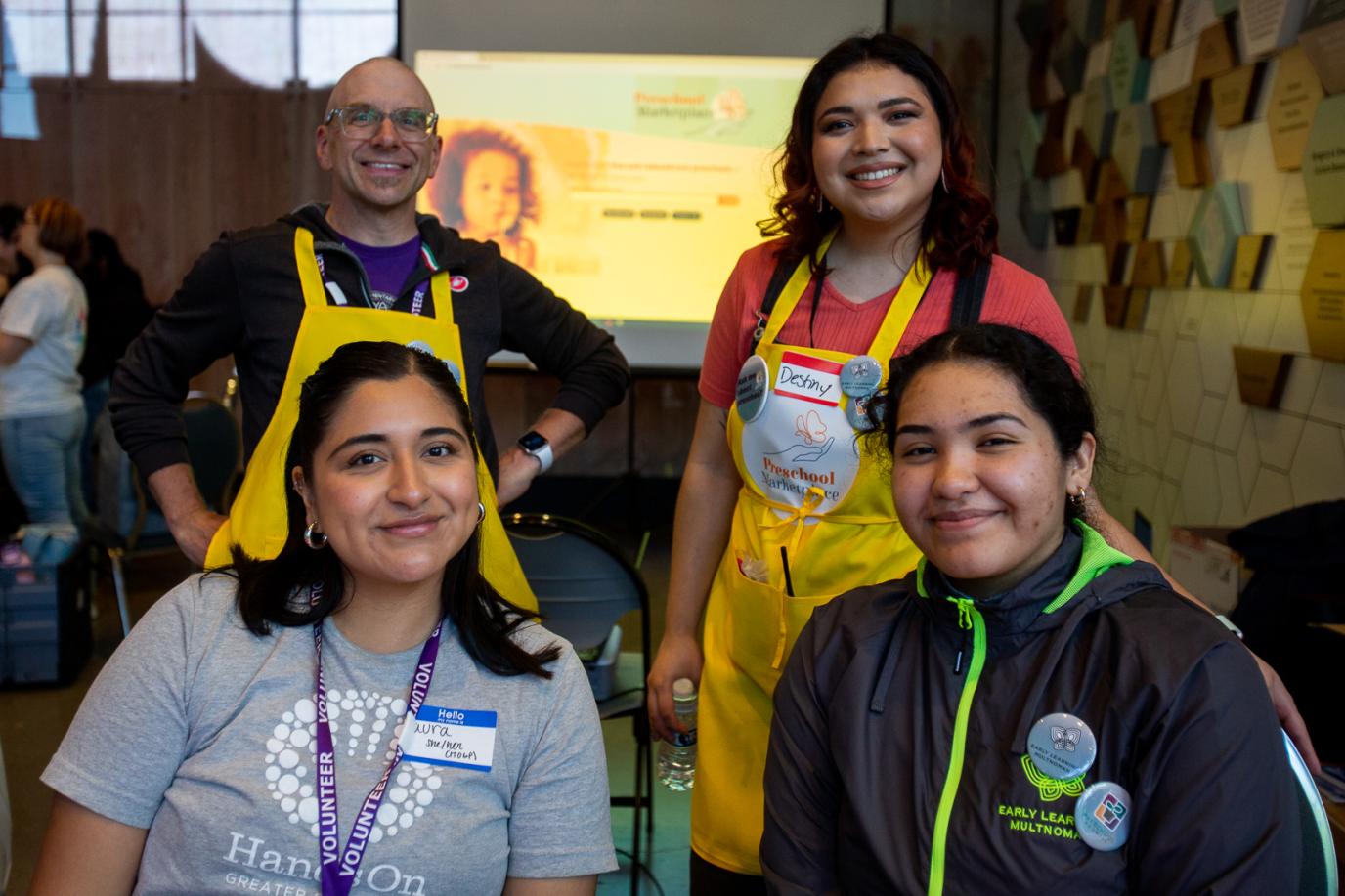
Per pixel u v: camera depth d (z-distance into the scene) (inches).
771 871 49.2
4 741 129.2
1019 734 42.5
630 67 210.1
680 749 73.5
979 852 41.9
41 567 146.0
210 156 269.3
